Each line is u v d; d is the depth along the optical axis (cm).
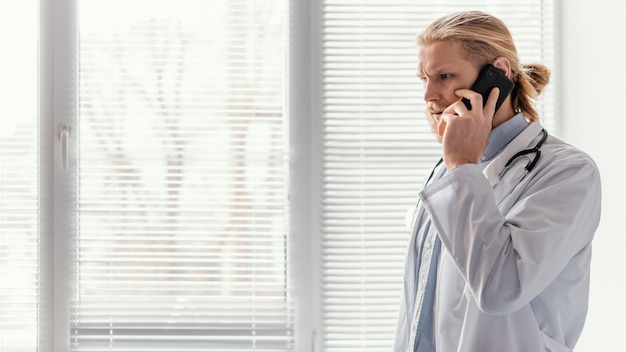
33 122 232
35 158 232
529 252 125
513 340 134
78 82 231
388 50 233
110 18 232
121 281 231
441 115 147
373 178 232
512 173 142
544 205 131
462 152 135
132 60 231
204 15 232
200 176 231
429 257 147
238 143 232
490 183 137
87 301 231
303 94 231
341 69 231
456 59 142
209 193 231
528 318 135
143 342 230
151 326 231
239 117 232
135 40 231
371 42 233
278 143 232
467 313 136
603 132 202
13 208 231
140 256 231
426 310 146
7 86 231
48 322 231
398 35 233
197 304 231
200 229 231
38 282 231
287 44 232
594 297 207
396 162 232
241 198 231
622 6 190
